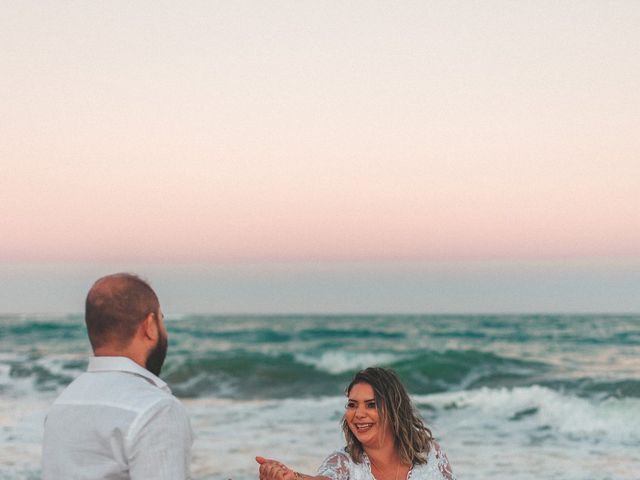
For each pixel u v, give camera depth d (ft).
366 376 11.73
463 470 33.63
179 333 128.36
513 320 149.69
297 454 36.19
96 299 8.26
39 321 151.02
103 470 7.70
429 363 71.82
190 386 64.39
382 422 11.53
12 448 37.09
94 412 7.84
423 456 11.73
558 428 43.39
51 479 7.89
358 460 11.65
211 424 45.09
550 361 78.48
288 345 112.06
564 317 153.17
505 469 33.65
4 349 105.91
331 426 43.83
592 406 48.26
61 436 7.91
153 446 7.71
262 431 42.42
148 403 7.82
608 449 37.78
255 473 32.35
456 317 161.68
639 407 47.14
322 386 64.85
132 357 8.34
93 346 8.38
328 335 124.67
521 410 48.49
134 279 8.49
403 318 163.02
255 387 64.08
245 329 135.64
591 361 79.82
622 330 120.67
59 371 73.00
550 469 33.53
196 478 31.50
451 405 50.60
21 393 59.77
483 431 43.16
